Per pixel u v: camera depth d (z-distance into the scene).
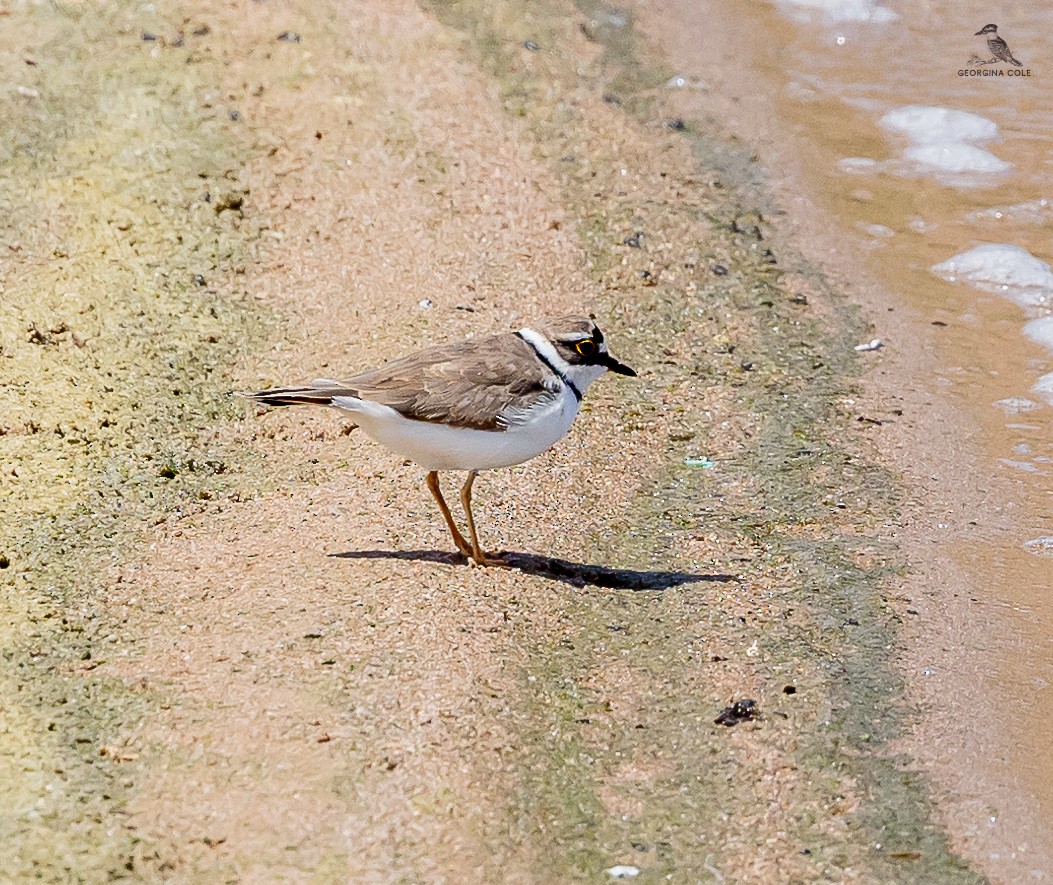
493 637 10.05
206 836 8.25
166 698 9.30
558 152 17.11
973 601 11.00
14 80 16.44
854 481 12.58
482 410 10.50
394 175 16.16
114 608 10.23
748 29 20.72
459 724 9.16
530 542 11.43
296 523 11.44
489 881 8.11
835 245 16.25
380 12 18.88
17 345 13.02
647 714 9.55
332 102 17.03
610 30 19.94
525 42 19.09
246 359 13.45
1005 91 19.50
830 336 14.75
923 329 14.98
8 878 7.89
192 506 11.61
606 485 12.37
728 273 15.52
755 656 10.16
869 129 18.55
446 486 12.12
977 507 12.32
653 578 11.09
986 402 13.89
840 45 20.55
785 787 9.01
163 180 15.41
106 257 14.33
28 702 9.24
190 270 14.39
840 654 10.25
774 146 17.97
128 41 17.34
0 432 12.05
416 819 8.45
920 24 21.25
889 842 8.61
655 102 18.55
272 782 8.64
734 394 13.77
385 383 10.54
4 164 15.27
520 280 14.92
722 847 8.53
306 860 8.13
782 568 11.27
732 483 12.48
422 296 14.49
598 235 15.82
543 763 9.01
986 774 9.20
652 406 13.52
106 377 12.91
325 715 9.16
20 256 14.16
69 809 8.39
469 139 17.00
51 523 11.16
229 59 17.36
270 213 15.35
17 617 10.07
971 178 17.69
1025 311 15.34
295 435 12.68
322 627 10.01
